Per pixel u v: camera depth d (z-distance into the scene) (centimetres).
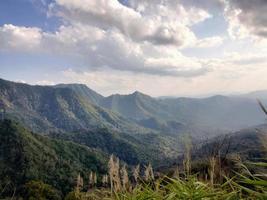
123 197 324
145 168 331
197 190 268
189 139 332
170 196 272
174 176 307
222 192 259
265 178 231
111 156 346
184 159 317
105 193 358
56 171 15900
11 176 14988
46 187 4491
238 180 246
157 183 311
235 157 264
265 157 236
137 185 330
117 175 342
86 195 379
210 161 298
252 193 223
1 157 16762
